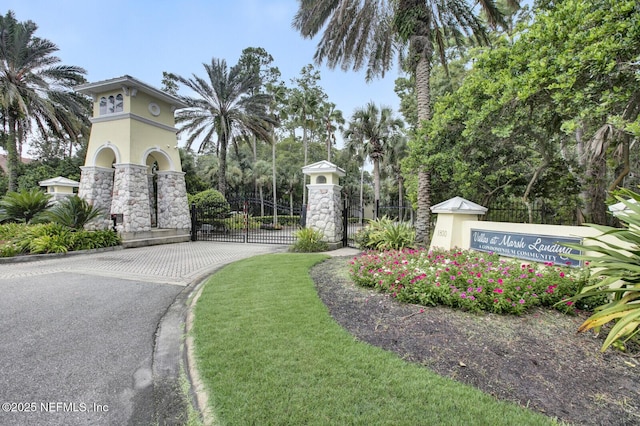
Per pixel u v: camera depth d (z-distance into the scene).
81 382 2.59
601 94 4.59
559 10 4.89
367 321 3.50
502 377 2.38
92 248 9.98
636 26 3.90
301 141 37.59
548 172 8.25
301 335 3.14
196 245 12.20
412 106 17.61
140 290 5.44
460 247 6.15
